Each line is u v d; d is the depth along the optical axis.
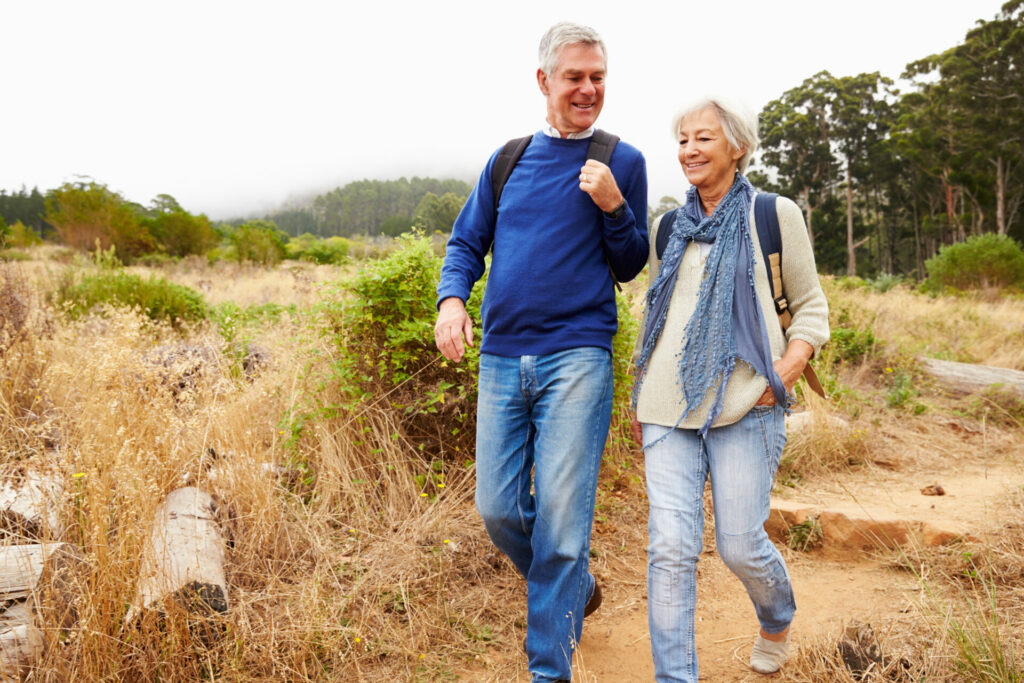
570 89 2.20
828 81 68.56
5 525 2.46
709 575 3.09
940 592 2.69
